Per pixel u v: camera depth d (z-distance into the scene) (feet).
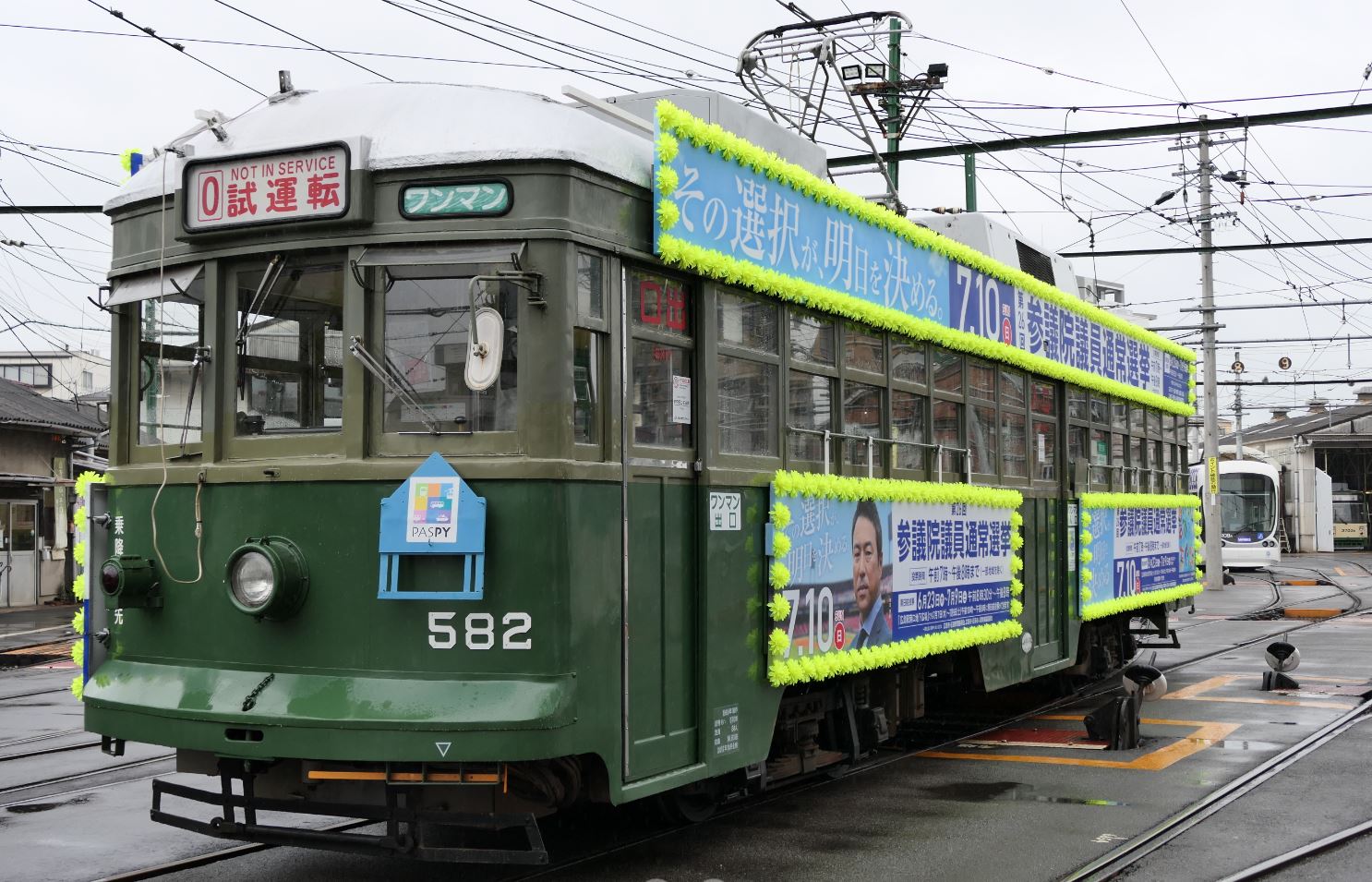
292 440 18.94
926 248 29.12
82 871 20.93
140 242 20.56
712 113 24.08
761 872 20.75
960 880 20.29
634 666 19.27
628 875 20.58
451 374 18.35
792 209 23.53
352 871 21.06
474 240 18.15
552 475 17.88
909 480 28.32
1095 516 40.29
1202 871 20.72
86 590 20.49
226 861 21.80
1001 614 32.58
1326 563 155.22
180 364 20.11
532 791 18.48
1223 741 32.73
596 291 18.92
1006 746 32.58
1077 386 39.52
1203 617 74.95
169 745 18.48
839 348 25.73
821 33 33.01
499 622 17.71
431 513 17.76
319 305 18.97
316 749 17.47
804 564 23.57
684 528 20.74
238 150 19.38
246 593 18.31
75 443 88.94
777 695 22.88
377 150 18.44
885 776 28.81
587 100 21.44
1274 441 209.36
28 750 32.40
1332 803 25.52
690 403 21.15
